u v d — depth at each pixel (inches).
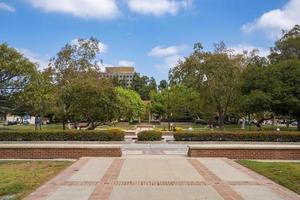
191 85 1872.5
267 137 1286.9
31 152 761.6
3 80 1533.0
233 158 759.1
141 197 395.2
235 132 1305.4
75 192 418.0
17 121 3750.0
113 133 1286.9
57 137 1269.7
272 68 1660.9
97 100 1662.2
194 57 1843.0
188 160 684.1
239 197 397.7
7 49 1534.2
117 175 523.2
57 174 537.3
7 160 730.2
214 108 1961.1
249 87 1705.2
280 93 1592.0
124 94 2527.1
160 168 585.9
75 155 757.9
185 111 2452.0
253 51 2260.1
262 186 456.1
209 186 453.4
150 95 4040.4
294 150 765.9
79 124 2310.5
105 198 390.3
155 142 1278.3
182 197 396.2
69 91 1648.6
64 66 1721.2
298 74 1604.3
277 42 2100.1
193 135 1291.8
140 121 3553.2
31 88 1569.9
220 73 1800.0
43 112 1771.7
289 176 520.1
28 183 473.1
